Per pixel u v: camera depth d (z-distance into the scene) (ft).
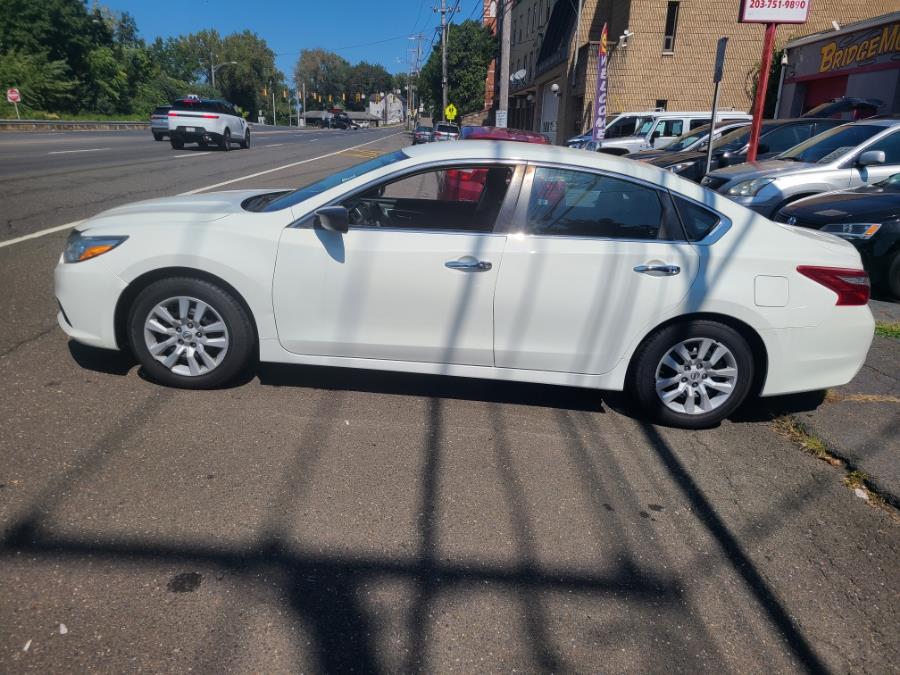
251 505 9.82
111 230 12.87
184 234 12.57
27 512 9.23
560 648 7.65
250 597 8.02
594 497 10.74
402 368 13.07
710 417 13.19
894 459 12.23
